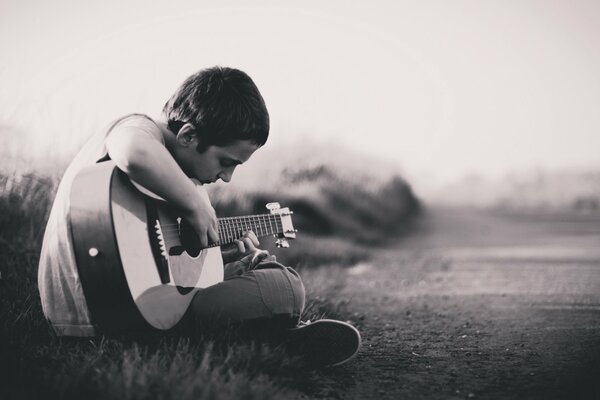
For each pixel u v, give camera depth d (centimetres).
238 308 265
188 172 269
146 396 212
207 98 257
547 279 748
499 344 375
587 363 324
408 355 341
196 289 269
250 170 1164
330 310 432
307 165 1448
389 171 2142
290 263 724
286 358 258
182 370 233
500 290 651
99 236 235
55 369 245
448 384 282
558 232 1881
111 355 253
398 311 509
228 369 243
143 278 242
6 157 477
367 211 1611
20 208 464
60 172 489
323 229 1195
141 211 248
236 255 309
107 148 249
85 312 245
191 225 254
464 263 951
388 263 937
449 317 481
